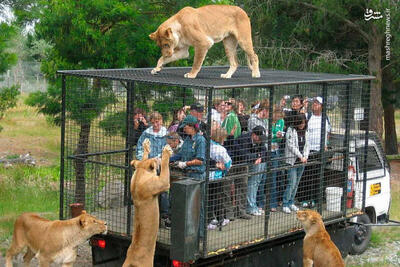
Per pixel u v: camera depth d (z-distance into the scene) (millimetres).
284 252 7738
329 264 7023
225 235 6875
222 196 7164
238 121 7676
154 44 13523
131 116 7609
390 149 21812
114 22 13242
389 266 9039
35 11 13672
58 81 13945
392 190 14922
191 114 7555
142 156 7070
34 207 11711
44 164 17766
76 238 6953
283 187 8320
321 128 7844
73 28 12781
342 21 16719
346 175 8328
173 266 6367
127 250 6832
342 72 16703
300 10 17234
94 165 8641
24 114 27859
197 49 7359
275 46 17297
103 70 8289
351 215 8500
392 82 19078
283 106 8414
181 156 7320
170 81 6707
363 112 8609
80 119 9633
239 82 6762
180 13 7477
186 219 6082
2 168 15523
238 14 7730
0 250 8969
